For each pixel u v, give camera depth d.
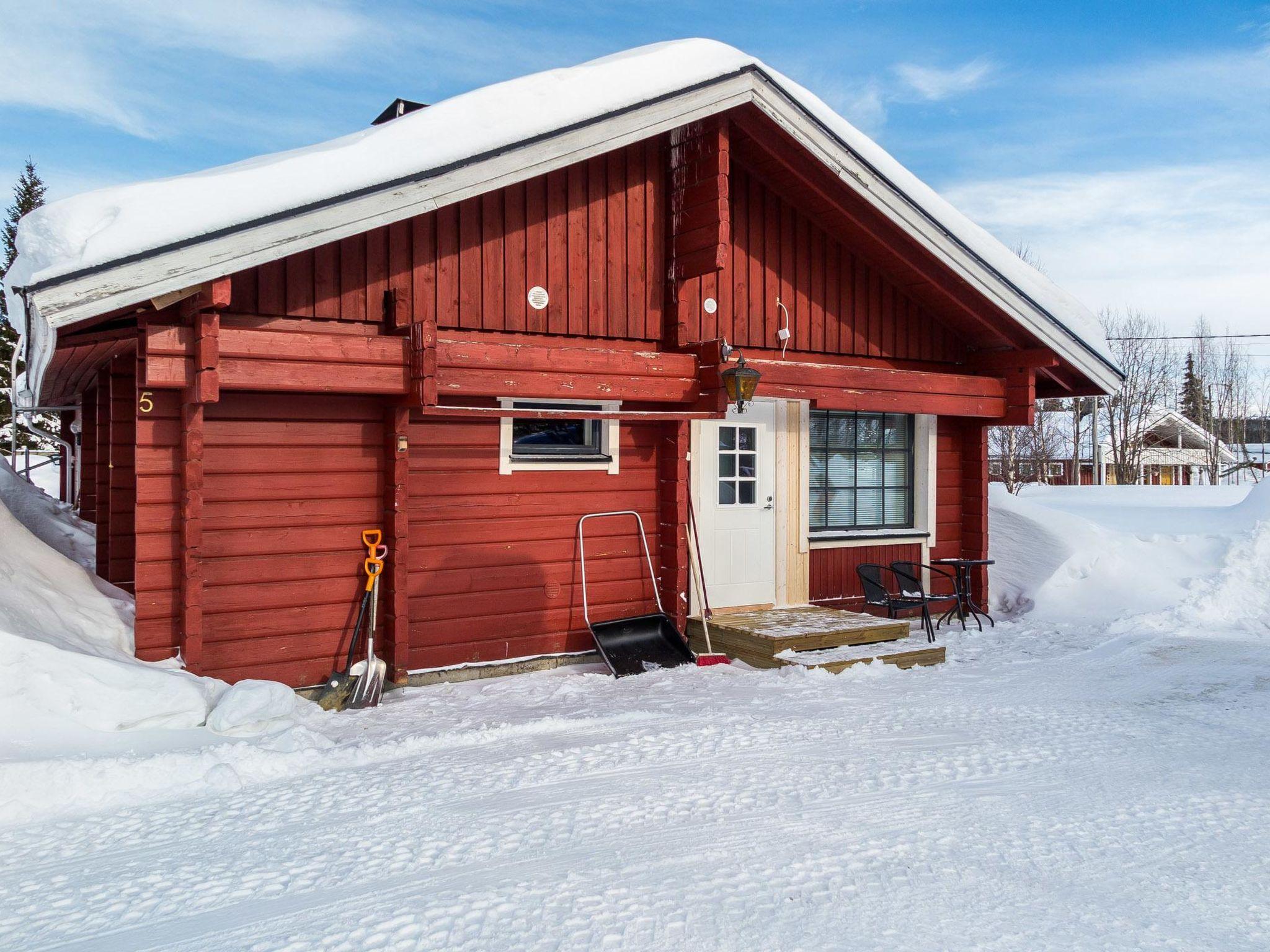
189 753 4.47
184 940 2.92
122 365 7.79
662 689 6.33
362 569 6.41
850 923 3.05
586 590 7.32
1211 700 6.20
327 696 5.95
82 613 5.62
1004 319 8.75
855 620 7.76
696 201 7.23
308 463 6.21
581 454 7.41
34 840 3.68
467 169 5.86
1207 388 46.00
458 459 6.77
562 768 4.57
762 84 6.94
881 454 9.39
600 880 3.34
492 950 2.86
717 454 8.09
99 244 4.83
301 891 3.25
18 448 23.34
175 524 5.65
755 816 3.97
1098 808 4.15
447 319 6.53
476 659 6.84
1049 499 16.20
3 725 4.32
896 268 8.61
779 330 8.16
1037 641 8.31
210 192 5.27
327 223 5.43
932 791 4.31
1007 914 3.13
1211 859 3.62
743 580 8.23
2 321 25.28
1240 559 9.68
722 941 2.92
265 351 5.50
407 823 3.86
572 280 7.06
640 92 6.48
